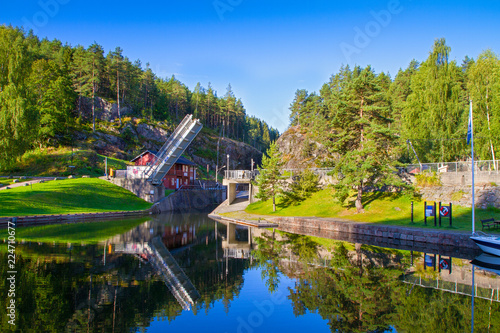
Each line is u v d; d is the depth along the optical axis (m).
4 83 41.72
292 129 96.75
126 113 99.94
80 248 22.03
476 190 30.95
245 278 16.38
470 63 59.28
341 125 37.53
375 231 28.45
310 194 46.00
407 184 33.28
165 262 19.38
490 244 19.91
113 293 13.36
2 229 29.73
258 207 49.94
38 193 43.09
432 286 14.83
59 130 73.62
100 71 95.62
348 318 11.49
